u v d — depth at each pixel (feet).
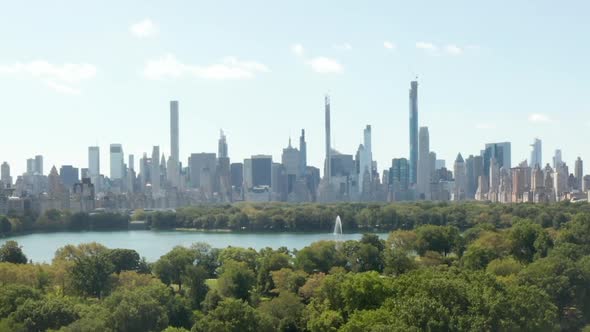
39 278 635.25
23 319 469.16
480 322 397.80
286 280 643.86
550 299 522.47
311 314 511.40
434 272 558.97
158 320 488.44
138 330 472.85
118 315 470.39
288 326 520.01
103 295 611.88
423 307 408.05
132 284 621.31
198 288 627.05
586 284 556.51
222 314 456.86
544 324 435.94
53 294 595.47
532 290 472.44
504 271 644.27
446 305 425.69
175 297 576.61
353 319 434.30
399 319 407.85
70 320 469.57
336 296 522.88
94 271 625.82
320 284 580.71
